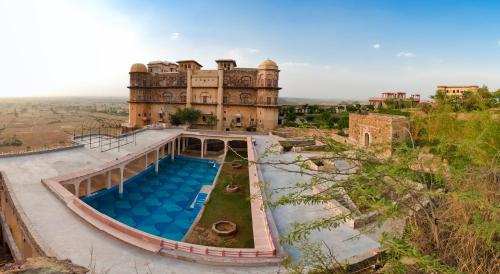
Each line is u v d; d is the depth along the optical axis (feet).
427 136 72.43
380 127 115.14
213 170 152.56
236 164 142.20
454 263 20.66
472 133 55.67
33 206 67.26
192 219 91.40
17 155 107.24
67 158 110.93
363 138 129.80
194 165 162.40
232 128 218.79
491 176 23.71
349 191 19.19
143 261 50.42
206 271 48.67
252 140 160.04
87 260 49.32
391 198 20.52
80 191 104.68
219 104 217.36
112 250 53.01
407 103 218.79
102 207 96.89
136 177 128.77
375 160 19.89
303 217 69.97
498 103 111.14
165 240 54.90
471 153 26.73
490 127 49.42
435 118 71.77
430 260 16.08
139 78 232.53
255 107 215.51
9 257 62.18
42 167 97.14
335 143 21.11
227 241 70.44
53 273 17.35
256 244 56.80
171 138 163.32
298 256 52.13
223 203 94.79
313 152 134.21
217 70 217.36
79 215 63.26
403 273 17.17
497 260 19.16
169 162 164.96
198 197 108.78
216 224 78.13
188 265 50.14
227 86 216.95
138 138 163.22
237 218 83.87
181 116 210.38
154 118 236.22
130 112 237.04
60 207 67.82
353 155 20.70
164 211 97.19
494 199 22.07
